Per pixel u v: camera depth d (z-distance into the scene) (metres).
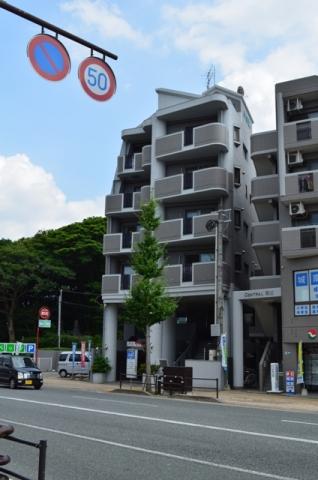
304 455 8.68
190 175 30.97
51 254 51.59
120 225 35.66
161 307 24.14
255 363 32.69
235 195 31.73
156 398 20.56
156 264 24.84
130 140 36.69
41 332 51.38
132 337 35.19
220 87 34.97
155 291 24.28
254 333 32.97
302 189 25.97
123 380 33.62
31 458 8.65
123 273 34.69
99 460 8.37
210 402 19.42
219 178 30.03
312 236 25.09
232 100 35.28
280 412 16.02
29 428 11.51
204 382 26.55
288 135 26.86
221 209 30.05
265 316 29.45
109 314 33.66
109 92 7.92
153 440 10.05
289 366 25.11
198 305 34.66
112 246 34.03
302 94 27.23
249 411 15.91
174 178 31.48
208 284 28.98
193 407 16.52
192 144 31.14
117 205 34.66
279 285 27.33
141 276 25.20
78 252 51.12
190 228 30.42
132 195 34.41
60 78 7.30
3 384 25.77
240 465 7.97
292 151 26.91
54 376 37.78
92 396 20.42
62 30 7.49
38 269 48.09
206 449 9.19
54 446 9.50
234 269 30.97
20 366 25.80
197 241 30.59
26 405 16.12
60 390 24.45
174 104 34.62
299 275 25.48
